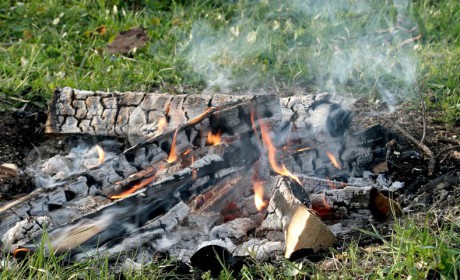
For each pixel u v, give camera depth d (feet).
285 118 17.30
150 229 14.58
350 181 17.30
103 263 14.20
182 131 16.08
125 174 15.69
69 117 19.06
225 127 16.08
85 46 24.12
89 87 21.76
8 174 17.97
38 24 25.14
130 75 22.47
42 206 15.08
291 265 13.74
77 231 14.33
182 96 18.07
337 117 17.30
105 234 14.43
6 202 15.74
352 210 15.64
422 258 13.43
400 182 17.48
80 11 25.59
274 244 14.62
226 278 13.61
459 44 23.88
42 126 20.35
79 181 15.35
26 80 21.94
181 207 14.83
